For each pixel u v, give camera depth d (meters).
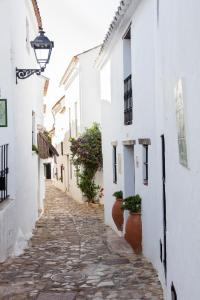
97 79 21.27
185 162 3.78
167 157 5.44
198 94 3.06
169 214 5.29
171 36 4.55
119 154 12.25
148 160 8.66
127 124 10.93
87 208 19.95
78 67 21.47
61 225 14.95
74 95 23.55
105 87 14.66
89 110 21.27
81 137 19.94
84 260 9.05
